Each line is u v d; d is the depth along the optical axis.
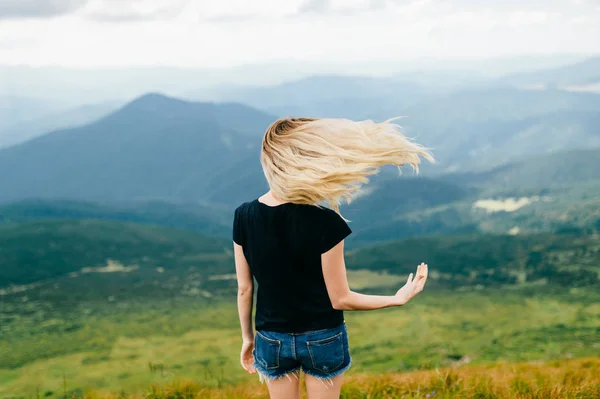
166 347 108.38
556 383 5.07
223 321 137.12
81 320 145.75
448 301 160.75
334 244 2.53
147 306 165.25
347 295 2.62
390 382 5.53
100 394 7.36
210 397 6.01
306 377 2.76
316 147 2.47
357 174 2.42
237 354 94.19
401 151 2.47
